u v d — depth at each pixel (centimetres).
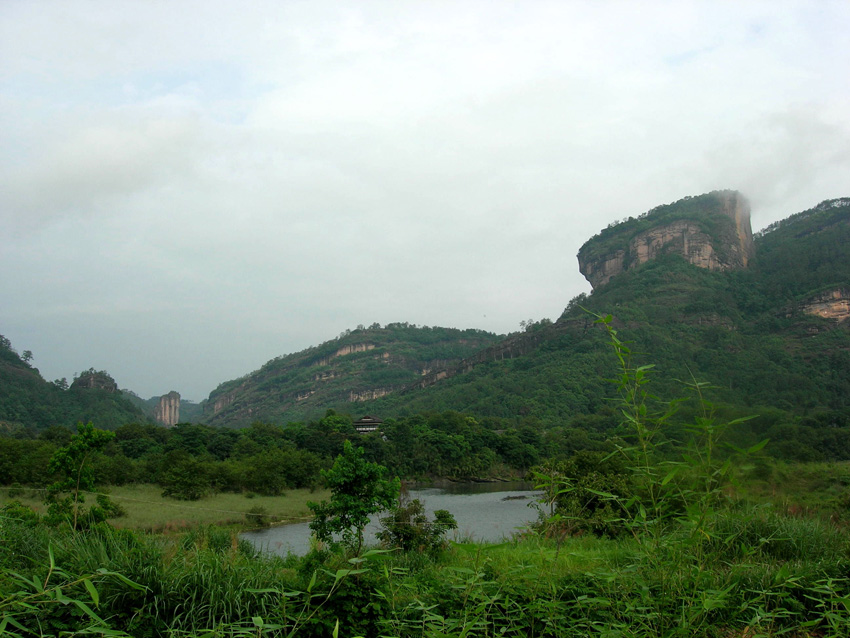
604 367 13212
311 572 855
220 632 551
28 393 13412
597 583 551
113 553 743
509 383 13925
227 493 4934
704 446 357
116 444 6738
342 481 1335
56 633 543
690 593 405
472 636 505
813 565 831
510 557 755
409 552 1509
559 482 495
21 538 894
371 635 637
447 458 8362
